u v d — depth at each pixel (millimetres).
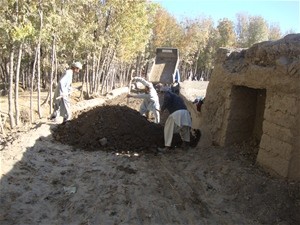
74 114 11086
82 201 5664
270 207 5559
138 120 9680
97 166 7051
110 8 18828
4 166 6395
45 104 17203
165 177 6656
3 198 5492
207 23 46344
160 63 22156
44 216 5277
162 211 5504
